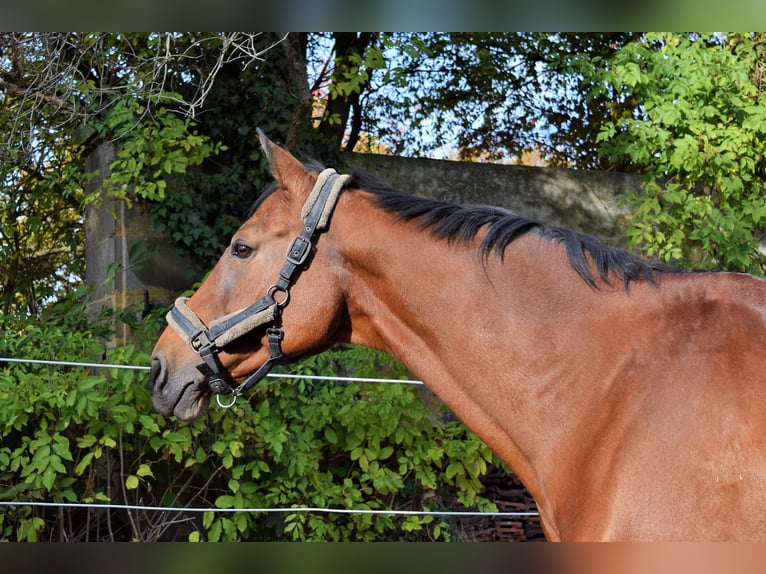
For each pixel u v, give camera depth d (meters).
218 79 5.40
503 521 5.04
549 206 7.05
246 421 3.85
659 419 1.72
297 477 3.91
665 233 6.11
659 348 1.81
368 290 2.16
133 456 4.15
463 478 4.02
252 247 2.20
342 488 3.96
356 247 2.14
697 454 1.66
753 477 1.60
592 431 1.81
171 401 2.22
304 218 2.16
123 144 4.93
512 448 1.98
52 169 5.74
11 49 4.38
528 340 1.94
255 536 4.18
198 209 5.36
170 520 4.14
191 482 4.32
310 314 2.13
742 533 1.59
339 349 4.75
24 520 3.63
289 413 3.90
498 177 6.93
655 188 5.85
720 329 1.78
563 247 2.00
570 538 1.80
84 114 4.55
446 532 4.47
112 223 5.31
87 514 4.08
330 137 6.70
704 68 5.61
